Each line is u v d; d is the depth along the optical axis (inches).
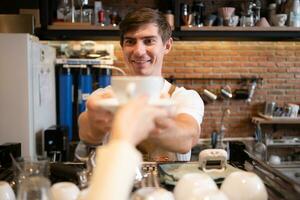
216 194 26.0
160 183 34.4
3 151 43.3
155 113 20.6
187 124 31.7
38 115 92.1
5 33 87.3
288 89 137.8
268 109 133.2
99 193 17.0
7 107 84.0
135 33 44.4
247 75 136.2
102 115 25.3
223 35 111.5
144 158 44.0
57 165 38.7
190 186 28.0
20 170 33.7
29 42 84.0
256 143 127.5
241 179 29.5
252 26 112.3
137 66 45.5
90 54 118.6
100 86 119.0
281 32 112.3
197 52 133.7
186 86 135.0
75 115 118.9
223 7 120.7
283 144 132.3
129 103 20.3
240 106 137.3
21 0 104.0
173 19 110.3
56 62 115.2
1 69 83.4
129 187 17.7
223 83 135.9
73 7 110.6
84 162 41.1
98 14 111.9
